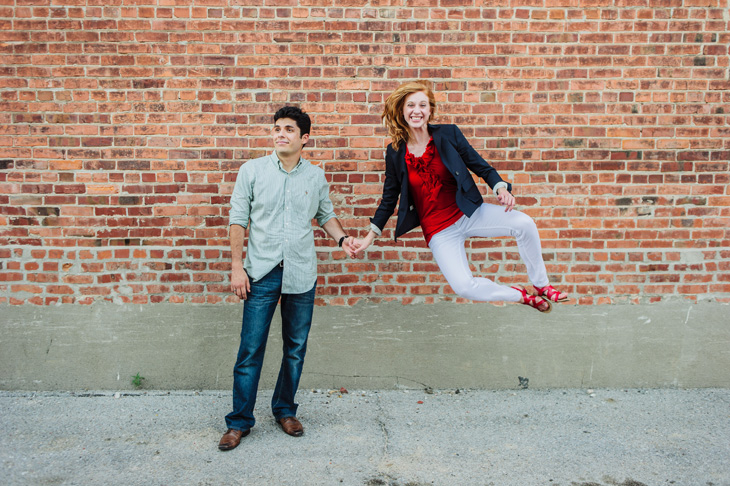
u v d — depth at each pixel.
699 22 3.87
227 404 3.72
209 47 3.82
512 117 3.90
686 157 3.94
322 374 3.98
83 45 3.79
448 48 3.86
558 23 3.86
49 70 3.80
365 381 3.99
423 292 3.97
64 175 3.85
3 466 2.89
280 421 3.37
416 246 3.95
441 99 3.89
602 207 3.95
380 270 3.96
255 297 3.21
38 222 3.86
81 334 3.90
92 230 3.88
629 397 3.87
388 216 3.54
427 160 3.34
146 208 3.88
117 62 3.81
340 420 3.50
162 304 3.92
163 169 3.87
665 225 3.97
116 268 3.89
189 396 3.84
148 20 3.79
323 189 3.43
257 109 3.86
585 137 3.92
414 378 4.00
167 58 3.82
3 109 3.80
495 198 3.95
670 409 3.68
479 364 4.00
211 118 3.86
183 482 2.78
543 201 3.95
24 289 3.88
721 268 3.98
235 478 2.83
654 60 3.88
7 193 3.84
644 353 4.00
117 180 3.86
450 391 3.97
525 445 3.19
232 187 3.89
